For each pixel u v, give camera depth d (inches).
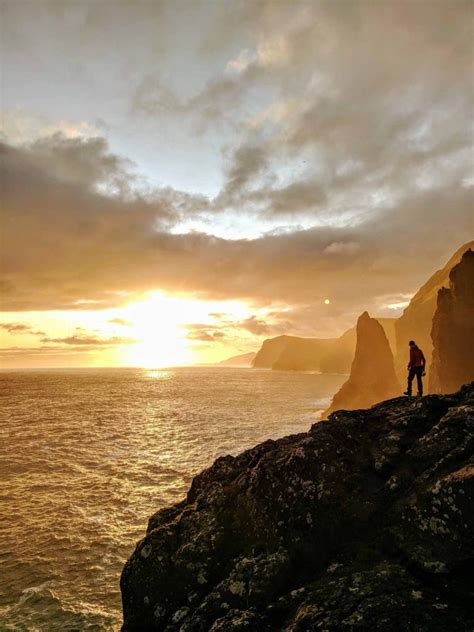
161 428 1929.1
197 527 350.0
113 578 597.9
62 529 765.3
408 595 212.7
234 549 319.9
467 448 291.7
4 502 911.0
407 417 384.8
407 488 296.4
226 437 1690.5
